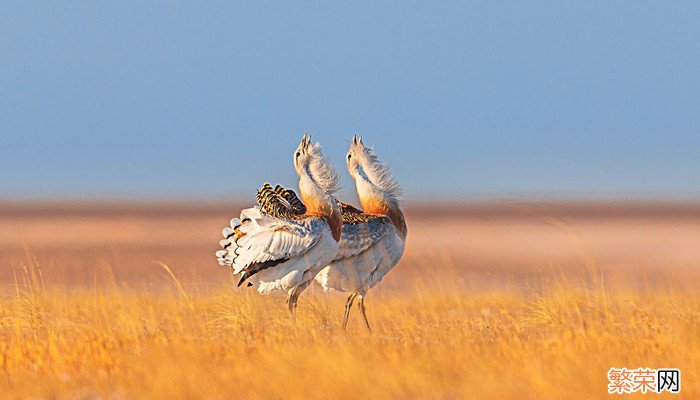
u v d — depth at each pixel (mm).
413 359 18375
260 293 25047
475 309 29766
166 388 16625
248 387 16641
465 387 16578
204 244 66750
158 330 23234
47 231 82500
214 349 20234
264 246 23953
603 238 68812
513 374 17203
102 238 73125
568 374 17031
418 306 30094
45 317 25906
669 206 116312
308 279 24453
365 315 26141
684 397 16344
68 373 18453
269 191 25469
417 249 58938
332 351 18609
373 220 25422
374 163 26234
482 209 111250
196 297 30062
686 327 20906
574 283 35969
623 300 28656
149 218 103875
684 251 57219
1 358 19703
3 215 113312
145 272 47906
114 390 16984
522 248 61344
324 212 24438
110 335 22094
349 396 16141
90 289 36406
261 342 21156
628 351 19562
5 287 37250
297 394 16156
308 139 24906
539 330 24141
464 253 57500
